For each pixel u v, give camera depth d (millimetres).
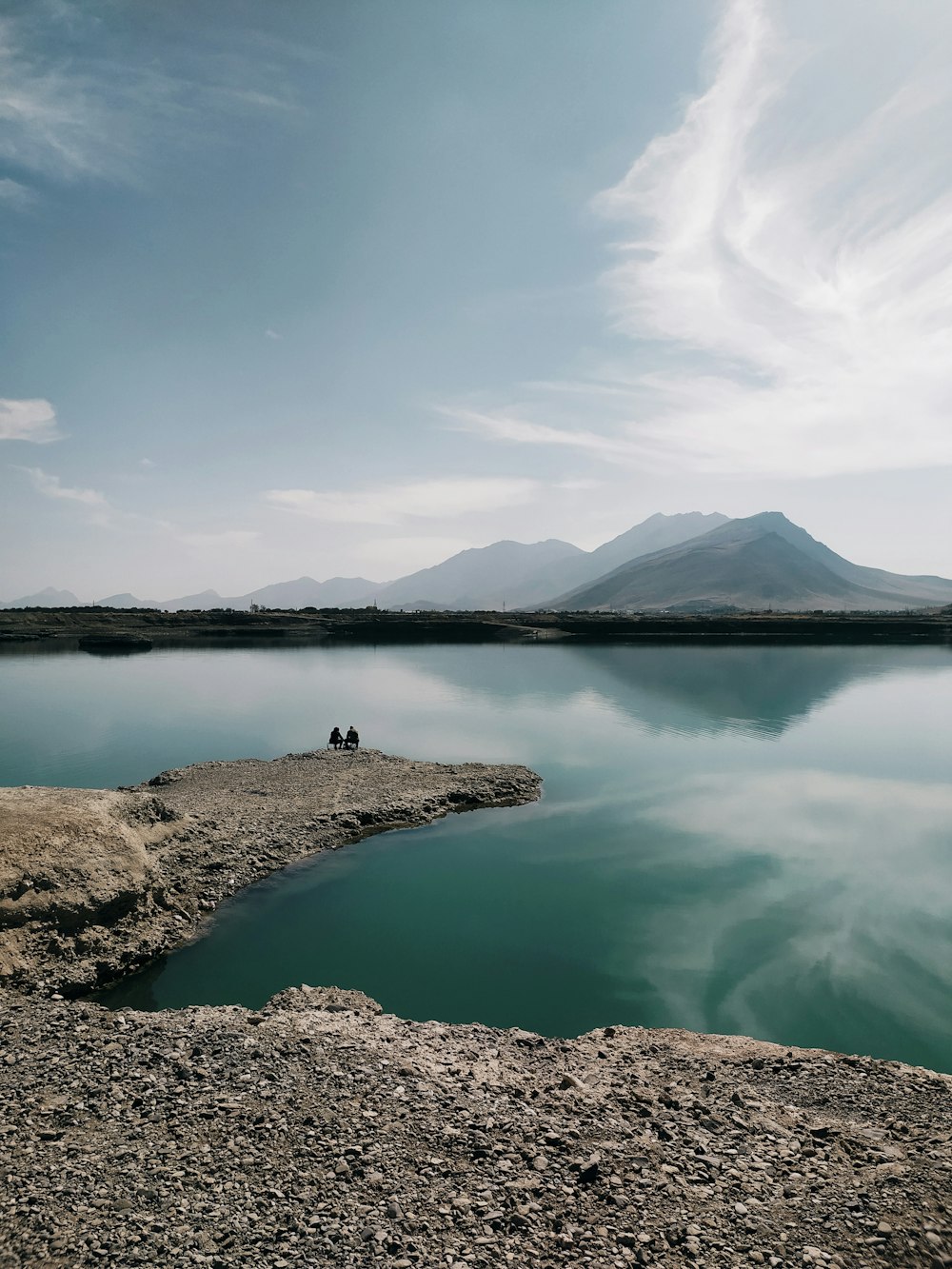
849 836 39812
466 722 74875
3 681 112688
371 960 26016
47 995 22062
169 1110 14977
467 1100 15750
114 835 28953
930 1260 11242
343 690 100188
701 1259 11297
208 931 28047
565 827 40844
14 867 24797
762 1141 14422
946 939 27984
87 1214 11914
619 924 28938
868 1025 22234
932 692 96625
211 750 62281
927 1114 15633
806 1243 11617
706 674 118750
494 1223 12000
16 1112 14766
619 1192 12812
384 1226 11836
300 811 40562
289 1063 17031
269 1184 12789
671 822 42094
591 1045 19797
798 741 64812
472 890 32125
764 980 24891
